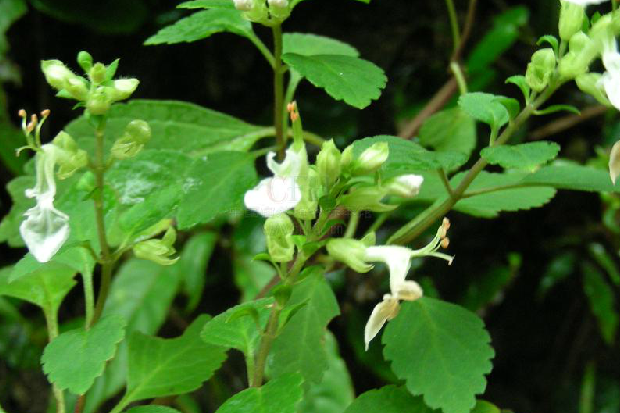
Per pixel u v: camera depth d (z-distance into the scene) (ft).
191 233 0.97
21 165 0.98
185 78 1.04
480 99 0.71
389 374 0.98
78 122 0.81
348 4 1.03
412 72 1.04
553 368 1.16
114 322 0.67
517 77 0.70
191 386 0.74
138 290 0.93
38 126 0.65
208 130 0.83
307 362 0.74
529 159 0.68
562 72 0.68
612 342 1.12
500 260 1.07
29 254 0.69
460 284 1.06
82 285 1.03
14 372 1.02
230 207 0.73
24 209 0.80
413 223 0.77
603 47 0.67
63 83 0.66
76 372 0.65
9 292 0.74
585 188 0.72
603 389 1.14
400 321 0.73
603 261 1.07
